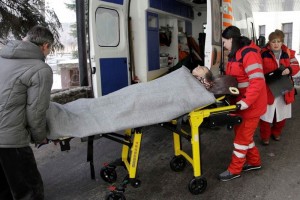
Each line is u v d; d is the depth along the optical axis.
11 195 2.78
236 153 3.38
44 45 2.49
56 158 4.30
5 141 2.36
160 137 5.09
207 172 3.70
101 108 2.68
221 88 3.00
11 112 2.35
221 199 3.07
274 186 3.29
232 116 3.01
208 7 4.46
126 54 5.21
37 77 2.32
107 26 4.82
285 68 4.18
